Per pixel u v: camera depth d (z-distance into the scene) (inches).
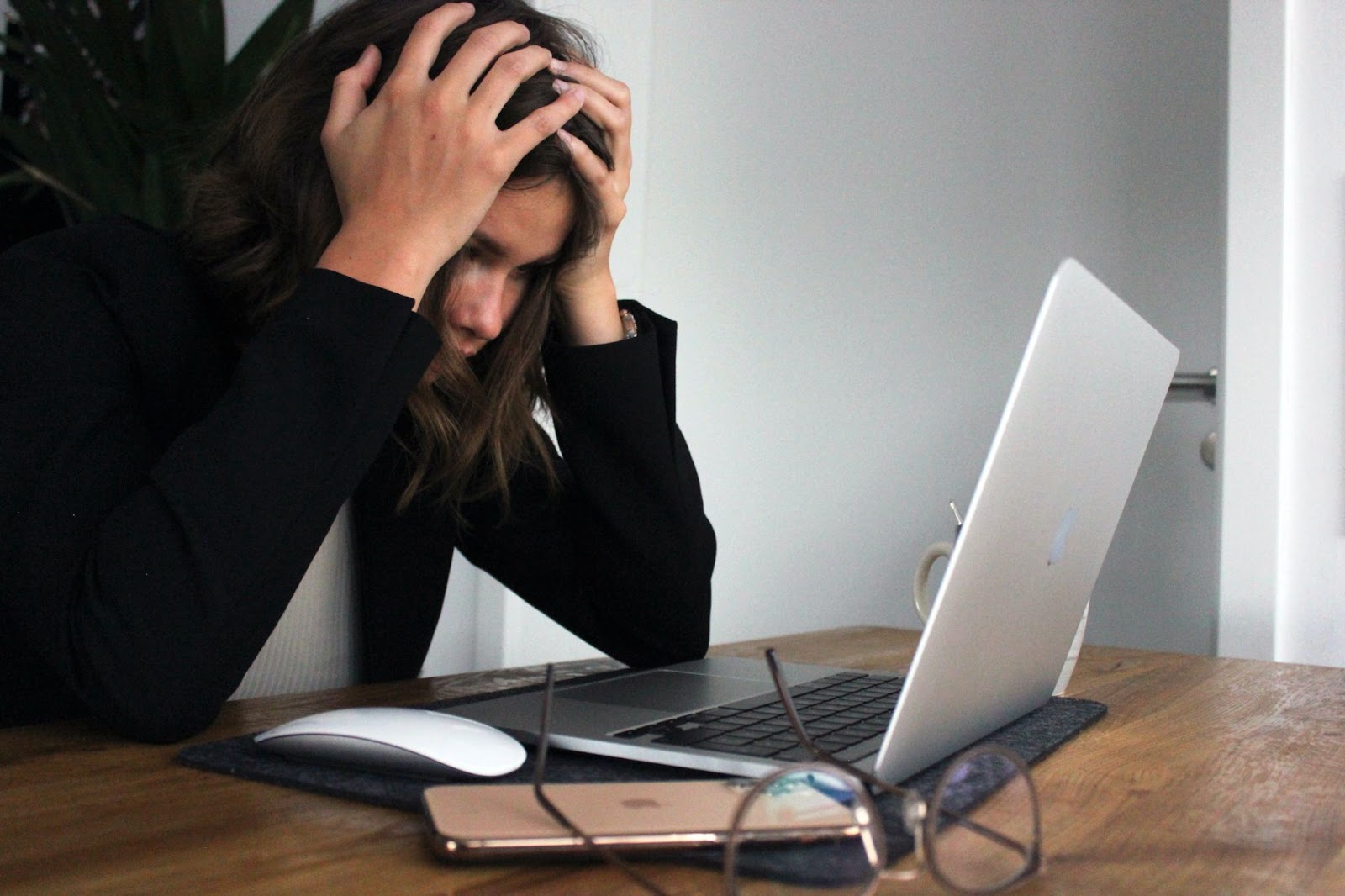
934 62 107.2
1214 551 83.1
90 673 28.5
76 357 34.3
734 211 118.7
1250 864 20.2
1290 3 76.5
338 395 30.4
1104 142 96.6
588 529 46.9
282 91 38.9
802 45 115.1
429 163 32.7
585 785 22.4
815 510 113.8
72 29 87.3
